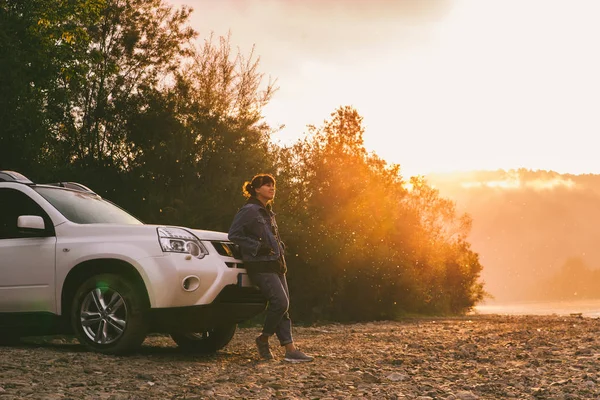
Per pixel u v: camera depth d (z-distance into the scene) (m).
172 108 20.16
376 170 31.61
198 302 7.42
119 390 5.74
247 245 7.54
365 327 17.17
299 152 25.38
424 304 37.00
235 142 19.34
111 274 7.58
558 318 21.34
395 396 5.79
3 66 15.84
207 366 7.25
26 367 6.62
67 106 20.28
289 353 7.76
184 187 18.31
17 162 15.67
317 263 22.33
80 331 7.68
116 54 23.56
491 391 6.09
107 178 18.61
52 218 8.12
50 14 20.48
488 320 20.88
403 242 38.06
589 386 6.23
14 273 8.01
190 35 24.58
